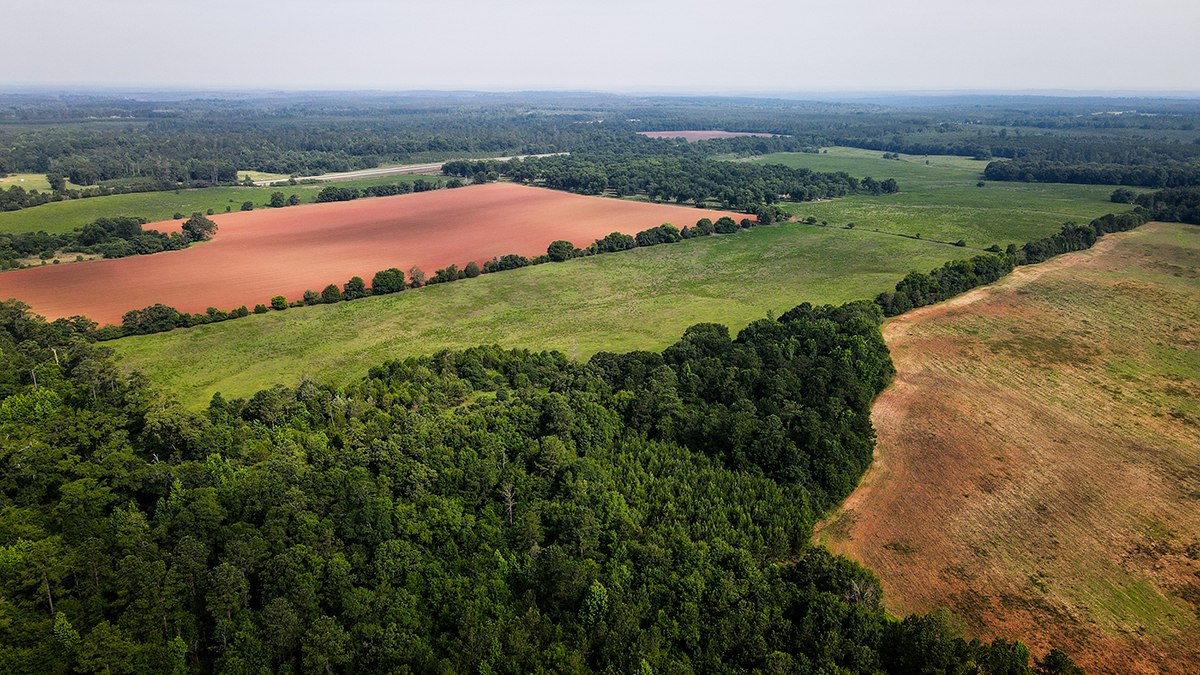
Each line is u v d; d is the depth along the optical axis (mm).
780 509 72000
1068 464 84312
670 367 104250
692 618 56656
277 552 62688
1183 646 56875
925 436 91500
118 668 51562
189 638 56562
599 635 55938
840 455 79188
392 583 62344
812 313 124750
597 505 70438
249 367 122875
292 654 56094
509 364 111875
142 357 125875
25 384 102500
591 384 97438
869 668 52719
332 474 72500
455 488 74625
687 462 82000
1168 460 85000
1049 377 108875
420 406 94688
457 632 57219
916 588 63844
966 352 119000
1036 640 57500
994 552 68688
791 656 53156
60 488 71125
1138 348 119750
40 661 52281
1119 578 64875
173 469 74750
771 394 93312
